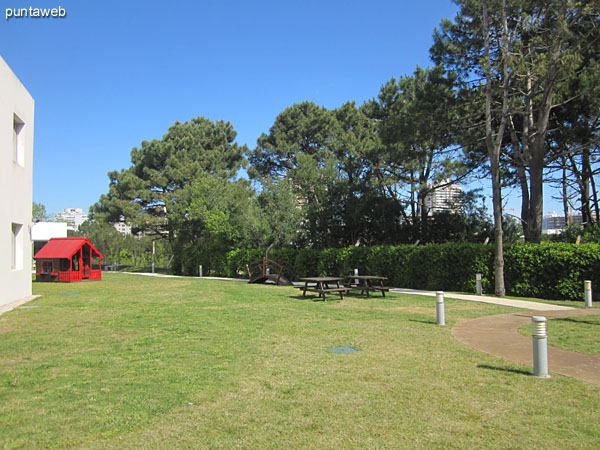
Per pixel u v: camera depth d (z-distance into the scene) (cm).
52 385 571
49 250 2806
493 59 1803
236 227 3309
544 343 621
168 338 882
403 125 2108
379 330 973
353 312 1265
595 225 2092
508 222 2811
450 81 2086
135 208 4244
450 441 414
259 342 844
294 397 534
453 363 690
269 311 1286
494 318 1156
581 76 1891
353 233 3139
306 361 700
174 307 1381
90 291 2002
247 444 407
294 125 4138
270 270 2923
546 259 1634
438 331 964
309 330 972
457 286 1931
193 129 4753
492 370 651
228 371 642
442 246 1992
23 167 1662
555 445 405
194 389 559
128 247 5622
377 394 545
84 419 460
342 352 763
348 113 3597
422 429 441
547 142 2291
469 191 2766
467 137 2167
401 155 2288
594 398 528
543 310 1316
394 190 3166
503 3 1666
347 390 560
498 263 1720
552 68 1684
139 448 397
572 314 1230
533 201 1936
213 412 484
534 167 1920
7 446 396
